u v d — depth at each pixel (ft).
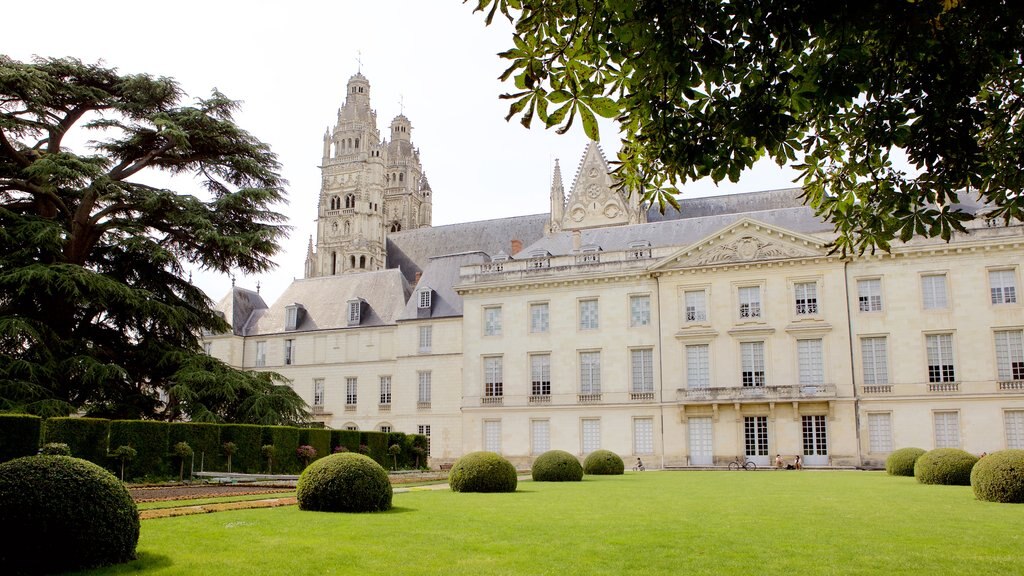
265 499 79.10
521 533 51.19
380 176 373.81
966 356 169.68
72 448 101.40
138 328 139.03
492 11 30.42
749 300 186.19
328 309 255.70
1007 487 73.51
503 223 307.99
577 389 198.39
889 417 172.96
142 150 140.67
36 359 118.01
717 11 29.45
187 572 37.45
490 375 208.03
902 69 33.22
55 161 121.39
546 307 205.67
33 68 122.52
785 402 177.68
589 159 253.03
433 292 234.99
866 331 176.65
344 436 158.40
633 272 195.83
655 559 41.37
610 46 30.58
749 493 87.92
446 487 103.19
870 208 40.73
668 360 190.08
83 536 37.91
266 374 148.25
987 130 40.73
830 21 28.30
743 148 34.09
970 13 30.66
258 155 146.41
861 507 69.77
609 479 123.44
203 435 121.39
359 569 38.52
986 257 171.12
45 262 125.80
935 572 37.91
